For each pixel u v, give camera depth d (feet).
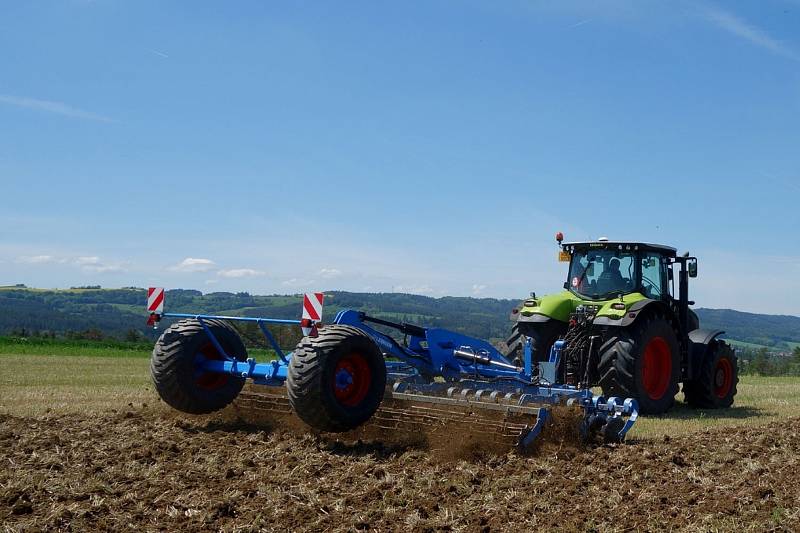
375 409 25.62
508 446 24.22
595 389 43.45
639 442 28.53
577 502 19.43
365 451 24.58
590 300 40.47
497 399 25.58
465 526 17.35
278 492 19.30
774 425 33.76
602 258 41.14
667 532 17.03
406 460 23.31
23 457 22.18
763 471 23.27
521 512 18.45
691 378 41.57
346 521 17.39
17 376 53.78
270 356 87.76
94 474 20.66
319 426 24.64
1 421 28.53
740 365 140.56
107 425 27.89
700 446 27.43
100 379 52.16
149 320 28.94
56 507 17.76
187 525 16.89
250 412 29.14
